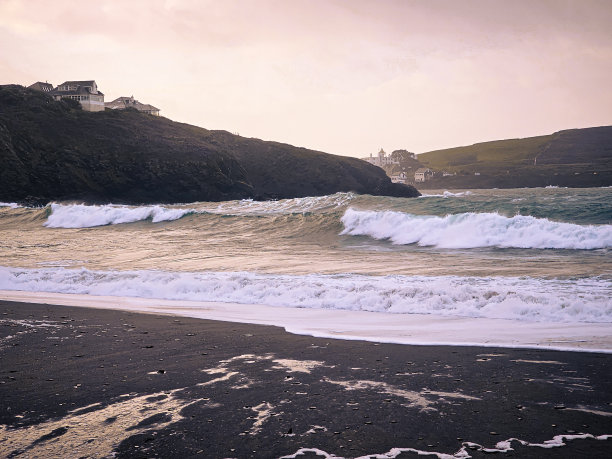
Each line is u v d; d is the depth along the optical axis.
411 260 17.45
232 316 9.84
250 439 4.12
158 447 3.97
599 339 7.37
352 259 18.25
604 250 17.44
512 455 3.74
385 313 9.91
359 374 5.93
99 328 8.75
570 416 4.50
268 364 6.41
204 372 6.09
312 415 4.64
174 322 9.27
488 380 5.62
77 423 4.49
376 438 4.11
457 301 10.14
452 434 4.16
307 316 9.76
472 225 21.19
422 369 6.10
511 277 13.01
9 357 6.86
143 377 5.90
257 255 20.14
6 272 15.34
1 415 4.73
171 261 18.83
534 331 8.04
